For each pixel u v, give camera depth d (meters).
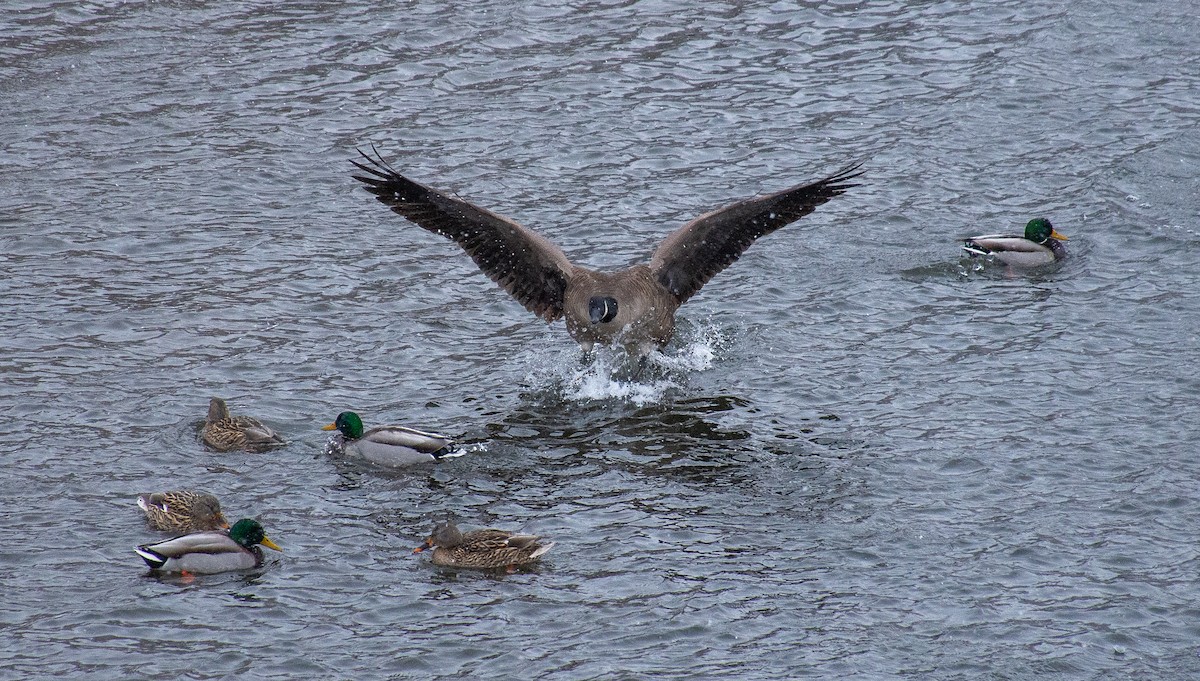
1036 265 21.09
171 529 14.27
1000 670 12.22
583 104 26.86
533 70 28.20
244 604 13.17
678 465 15.98
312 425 16.88
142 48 28.47
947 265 21.38
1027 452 16.00
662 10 30.84
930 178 24.14
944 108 26.50
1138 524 14.51
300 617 12.98
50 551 13.94
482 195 23.52
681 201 23.42
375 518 14.82
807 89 27.45
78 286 20.22
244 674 12.10
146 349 18.56
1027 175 24.19
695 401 17.56
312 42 29.03
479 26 29.92
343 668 12.23
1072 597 13.30
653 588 13.48
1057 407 17.05
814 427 16.81
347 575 13.73
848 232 22.53
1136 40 29.03
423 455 15.85
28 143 24.62
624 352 18.27
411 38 29.27
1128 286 20.42
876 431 16.66
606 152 25.09
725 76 28.05
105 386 17.55
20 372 17.73
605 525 14.68
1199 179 23.81
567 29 29.98
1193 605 13.13
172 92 26.80
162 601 13.17
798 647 12.56
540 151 25.14
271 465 15.87
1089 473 15.53
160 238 21.84
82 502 14.91
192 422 16.80
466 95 27.16
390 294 20.58
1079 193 23.47
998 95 26.89
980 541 14.28
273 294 20.33
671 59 28.70
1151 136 25.30
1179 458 15.77
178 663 12.23
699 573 13.74
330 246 21.97
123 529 14.42
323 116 26.19
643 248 21.83
